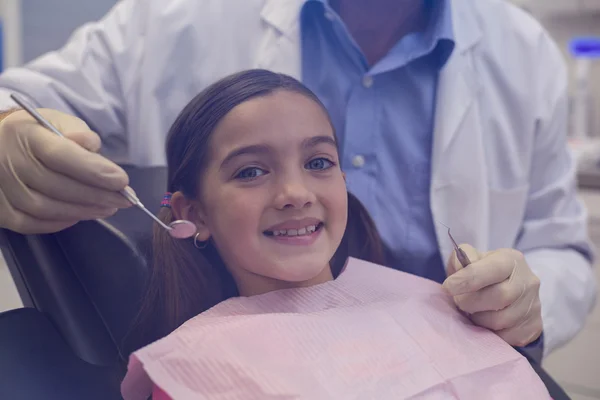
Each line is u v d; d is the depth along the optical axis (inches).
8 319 19.0
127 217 20.2
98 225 19.9
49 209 18.9
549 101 33.2
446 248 26.9
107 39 31.9
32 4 62.6
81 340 19.4
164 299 19.1
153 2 31.4
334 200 18.9
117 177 18.0
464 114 29.2
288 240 18.7
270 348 16.4
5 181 19.0
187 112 19.6
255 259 18.5
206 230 19.3
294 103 18.8
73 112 30.4
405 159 28.1
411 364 17.4
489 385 17.8
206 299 19.4
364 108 28.5
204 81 29.1
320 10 29.5
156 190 21.0
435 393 16.9
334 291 20.1
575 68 72.5
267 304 19.1
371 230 23.7
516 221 31.7
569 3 69.8
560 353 38.4
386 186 27.5
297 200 17.8
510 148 31.4
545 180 34.1
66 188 18.4
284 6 30.2
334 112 28.3
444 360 17.9
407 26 29.9
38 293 19.7
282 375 15.7
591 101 73.6
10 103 23.9
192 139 19.0
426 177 28.0
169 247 19.2
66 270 20.2
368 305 19.5
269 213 18.3
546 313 26.5
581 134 72.7
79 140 18.9
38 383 17.8
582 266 31.3
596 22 70.7
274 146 18.1
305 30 29.8
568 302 28.5
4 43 61.6
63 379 18.3
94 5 63.6
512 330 20.6
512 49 32.8
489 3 33.8
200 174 18.9
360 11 29.4
